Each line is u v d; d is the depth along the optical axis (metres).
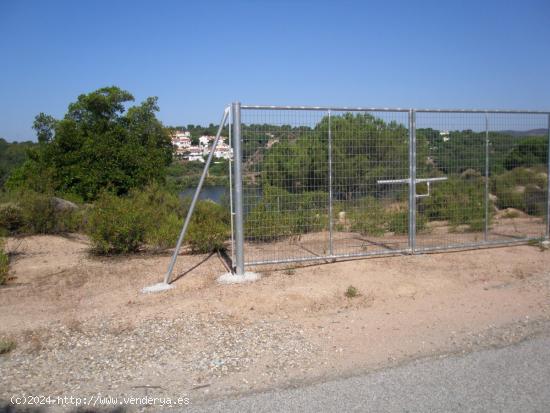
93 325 6.05
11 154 26.12
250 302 6.70
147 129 23.67
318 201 8.44
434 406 3.98
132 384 4.52
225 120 7.51
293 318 6.23
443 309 6.54
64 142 18.67
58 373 4.77
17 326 6.04
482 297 7.02
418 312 6.44
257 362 4.95
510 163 10.19
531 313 6.32
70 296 7.26
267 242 9.84
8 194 12.73
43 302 7.00
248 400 4.15
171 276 8.09
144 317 6.28
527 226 11.41
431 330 5.79
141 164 18.47
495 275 8.02
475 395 4.16
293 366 4.84
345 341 5.48
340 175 8.58
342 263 8.55
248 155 7.72
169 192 13.41
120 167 18.30
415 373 4.61
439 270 8.21
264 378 4.59
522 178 10.35
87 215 12.10
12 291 7.52
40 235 11.77
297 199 8.28
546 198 10.56
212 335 5.68
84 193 17.75
